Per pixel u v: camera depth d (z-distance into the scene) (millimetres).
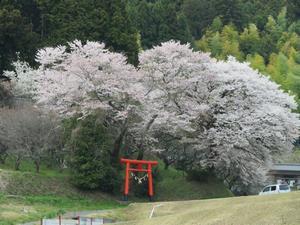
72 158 31359
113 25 45406
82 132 31609
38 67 42281
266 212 19547
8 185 28406
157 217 22578
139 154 34500
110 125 34219
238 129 35281
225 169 37406
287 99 38219
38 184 29766
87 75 32969
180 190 34875
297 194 23391
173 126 34625
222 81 36375
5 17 43094
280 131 35750
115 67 33594
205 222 20078
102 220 24156
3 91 38625
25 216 24078
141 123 33969
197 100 36250
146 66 35500
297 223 17859
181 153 37594
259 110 35781
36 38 45188
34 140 32094
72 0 46312
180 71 35750
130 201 31781
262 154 36594
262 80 37156
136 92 32938
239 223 19094
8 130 31781
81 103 32688
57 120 32812
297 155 62000
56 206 27766
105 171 31703
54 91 33406
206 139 35375
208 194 34500
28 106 34781
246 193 40906
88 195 30906
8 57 43844
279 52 87812
